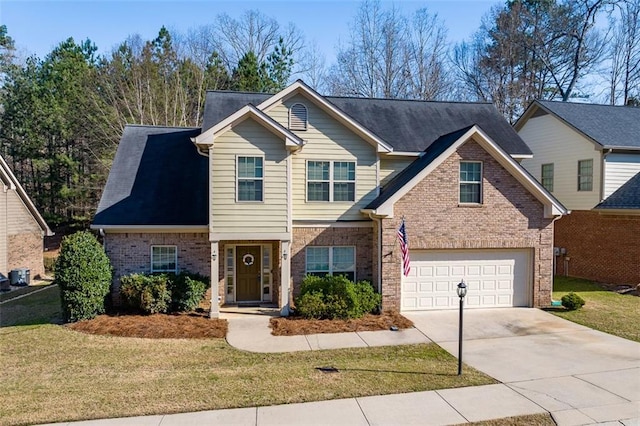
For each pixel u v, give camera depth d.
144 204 15.64
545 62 36.03
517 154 17.27
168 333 12.44
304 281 14.85
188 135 18.70
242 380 8.75
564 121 22.00
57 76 34.59
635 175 20.36
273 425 6.84
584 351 10.79
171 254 15.66
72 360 10.26
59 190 34.22
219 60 37.97
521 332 12.54
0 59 35.91
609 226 19.80
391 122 18.31
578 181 21.47
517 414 7.25
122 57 35.19
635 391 8.27
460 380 8.78
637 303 16.11
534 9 37.16
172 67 36.62
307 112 15.80
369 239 16.17
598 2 35.12
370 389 8.27
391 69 36.94
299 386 8.41
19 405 7.62
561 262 22.47
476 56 38.97
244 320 13.95
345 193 16.06
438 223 14.73
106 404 7.62
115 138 32.34
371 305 14.30
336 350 10.98
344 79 37.72
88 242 14.02
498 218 15.10
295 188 15.73
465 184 14.99
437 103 20.06
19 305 17.11
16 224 22.48
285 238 14.49
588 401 7.79
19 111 34.41
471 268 15.30
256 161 14.37
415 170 15.32
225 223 14.20
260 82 35.06
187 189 16.38
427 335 12.26
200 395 7.99
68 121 33.72
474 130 14.55
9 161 36.66
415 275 14.96
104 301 14.44
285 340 11.86
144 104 33.84
